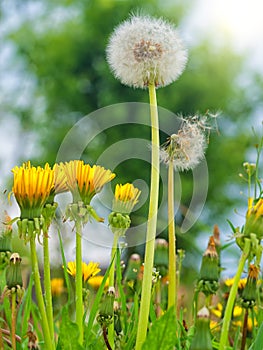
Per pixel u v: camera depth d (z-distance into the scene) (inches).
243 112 298.0
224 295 39.2
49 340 28.1
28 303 31.9
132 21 30.3
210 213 268.7
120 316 31.9
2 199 29.7
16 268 29.1
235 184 268.7
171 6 302.4
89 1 307.9
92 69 292.0
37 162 243.0
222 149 275.1
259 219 27.2
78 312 28.9
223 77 292.0
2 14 304.3
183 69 30.2
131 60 29.6
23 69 301.0
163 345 26.5
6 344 31.6
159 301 36.5
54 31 303.6
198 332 26.0
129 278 38.6
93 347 29.2
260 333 27.6
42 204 27.8
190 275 58.6
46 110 287.9
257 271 32.1
